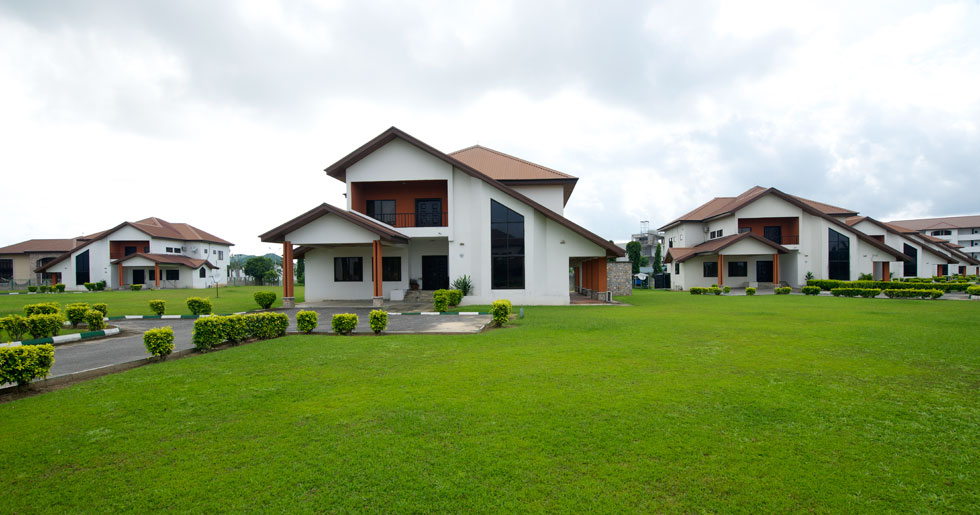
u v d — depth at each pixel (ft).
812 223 107.04
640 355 26.53
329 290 74.33
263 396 18.67
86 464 12.82
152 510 10.68
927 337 32.73
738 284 111.04
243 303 71.15
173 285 140.26
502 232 66.08
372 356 26.50
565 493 11.14
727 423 15.53
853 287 84.84
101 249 131.75
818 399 18.15
